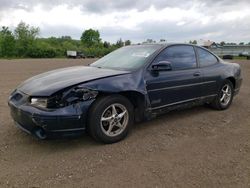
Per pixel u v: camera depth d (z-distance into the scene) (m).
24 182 3.02
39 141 4.10
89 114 3.81
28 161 3.49
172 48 4.99
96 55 77.50
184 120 5.22
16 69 19.11
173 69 4.82
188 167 3.38
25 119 3.69
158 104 4.59
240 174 3.22
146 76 4.40
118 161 3.52
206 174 3.22
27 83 4.26
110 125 4.02
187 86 4.99
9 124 4.84
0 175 3.15
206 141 4.21
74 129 3.68
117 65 4.76
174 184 3.00
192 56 5.29
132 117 4.28
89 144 4.03
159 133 4.52
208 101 5.62
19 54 75.12
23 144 4.00
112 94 3.99
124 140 4.20
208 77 5.41
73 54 69.56
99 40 106.50
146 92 4.34
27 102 3.77
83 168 3.34
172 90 4.74
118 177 3.14
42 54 73.31
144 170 3.30
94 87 3.80
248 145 4.07
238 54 60.16
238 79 6.22
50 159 3.55
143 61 4.57
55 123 3.53
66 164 3.43
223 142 4.18
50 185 2.97
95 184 3.00
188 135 4.45
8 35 75.62
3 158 3.55
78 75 4.15
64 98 3.61
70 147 3.92
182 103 5.00
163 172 3.26
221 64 5.88
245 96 7.76
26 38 75.94
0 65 24.81
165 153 3.77
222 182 3.05
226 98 6.04
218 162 3.52
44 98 3.60
